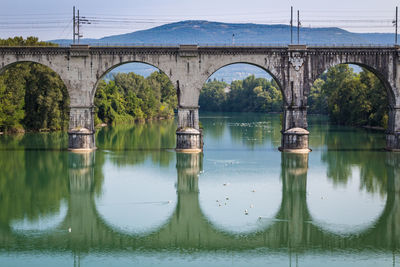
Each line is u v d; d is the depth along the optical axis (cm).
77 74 7694
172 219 4684
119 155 7769
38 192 5631
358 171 6619
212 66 7656
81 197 5416
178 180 6091
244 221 4625
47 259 3831
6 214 4831
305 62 7662
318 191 5616
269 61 7656
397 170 6688
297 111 7775
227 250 4019
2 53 7662
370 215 4781
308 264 3744
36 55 7662
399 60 7631
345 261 3800
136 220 4675
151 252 3975
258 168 6781
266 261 3806
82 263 3762
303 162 7200
